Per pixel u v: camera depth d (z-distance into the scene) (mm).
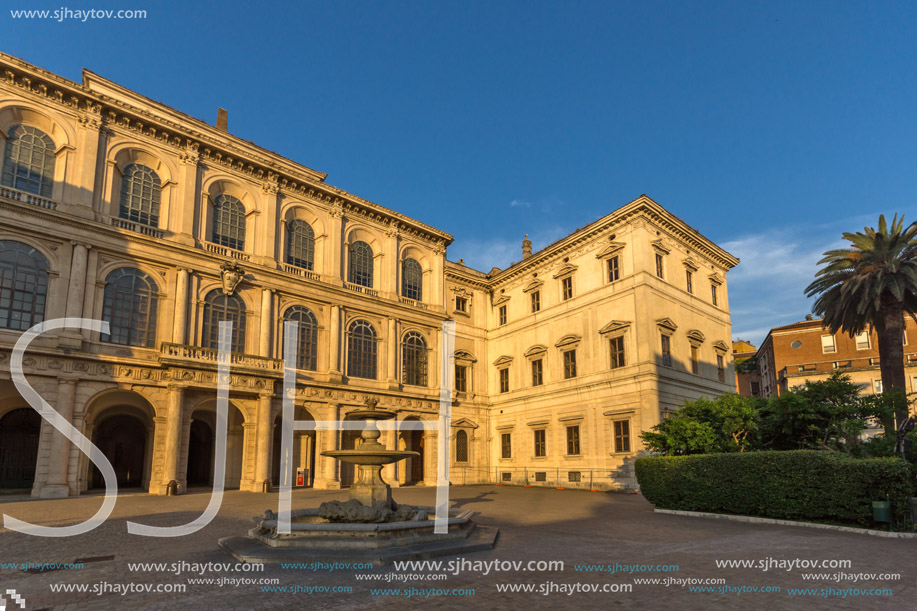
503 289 53500
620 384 39969
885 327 34219
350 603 9078
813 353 68250
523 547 14539
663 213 42000
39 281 29984
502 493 36781
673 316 41750
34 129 31812
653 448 26594
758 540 15930
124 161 34938
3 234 29234
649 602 9266
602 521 20734
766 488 20031
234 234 38906
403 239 48250
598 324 42812
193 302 35312
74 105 32812
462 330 52000
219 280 36656
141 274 33781
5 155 30547
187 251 35219
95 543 14961
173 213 35875
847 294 34906
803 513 18984
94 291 31578
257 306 38156
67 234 30953
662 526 19188
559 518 21766
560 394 44875
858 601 9375
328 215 43625
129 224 33750
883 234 34938
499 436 50562
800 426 23844
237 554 12570
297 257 41656
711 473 22031
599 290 43250
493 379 52500
